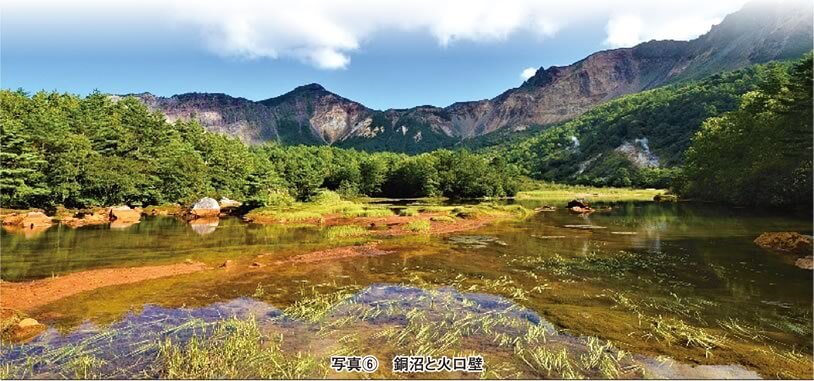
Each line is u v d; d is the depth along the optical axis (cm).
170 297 1469
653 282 1653
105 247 2473
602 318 1244
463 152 10431
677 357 983
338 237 2927
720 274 1764
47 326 1184
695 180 6594
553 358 963
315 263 2044
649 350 1021
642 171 13900
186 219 4344
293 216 4212
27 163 4309
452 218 4038
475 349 1024
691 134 15412
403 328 1163
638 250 2334
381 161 10931
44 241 2678
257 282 1680
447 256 2216
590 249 2389
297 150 15712
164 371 911
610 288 1573
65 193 4450
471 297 1467
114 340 1083
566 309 1327
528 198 8944
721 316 1263
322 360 958
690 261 2028
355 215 4381
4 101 6112
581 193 10769
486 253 2295
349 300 1425
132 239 2803
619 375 894
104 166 4912
